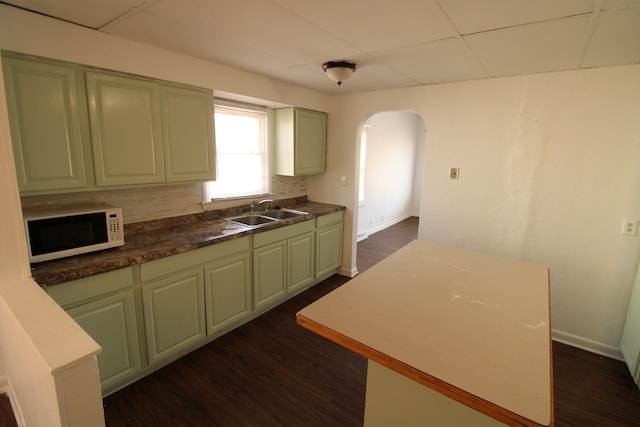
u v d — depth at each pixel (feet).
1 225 4.86
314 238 11.12
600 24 5.28
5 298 4.52
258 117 10.95
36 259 5.45
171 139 7.47
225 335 8.66
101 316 5.93
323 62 7.92
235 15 5.32
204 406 6.25
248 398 6.48
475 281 5.49
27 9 5.18
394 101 10.70
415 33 5.92
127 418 5.92
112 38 6.25
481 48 6.63
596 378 7.32
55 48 5.56
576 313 8.56
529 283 5.42
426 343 3.67
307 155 11.51
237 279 8.53
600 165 7.86
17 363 4.80
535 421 2.59
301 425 5.89
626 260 7.80
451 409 3.78
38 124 5.51
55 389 3.16
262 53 7.28
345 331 3.88
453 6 4.83
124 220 7.86
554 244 8.66
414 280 5.50
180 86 7.48
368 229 19.27
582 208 8.18
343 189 12.38
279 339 8.54
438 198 10.25
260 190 11.43
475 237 9.81
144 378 6.95
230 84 8.51
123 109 6.56
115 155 6.53
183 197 9.08
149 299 6.63
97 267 5.69
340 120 12.02
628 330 7.62
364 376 7.23
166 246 6.97
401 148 21.97
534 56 7.00
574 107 8.00
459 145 9.69
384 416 4.34
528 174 8.77
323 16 5.29
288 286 10.32
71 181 5.99
